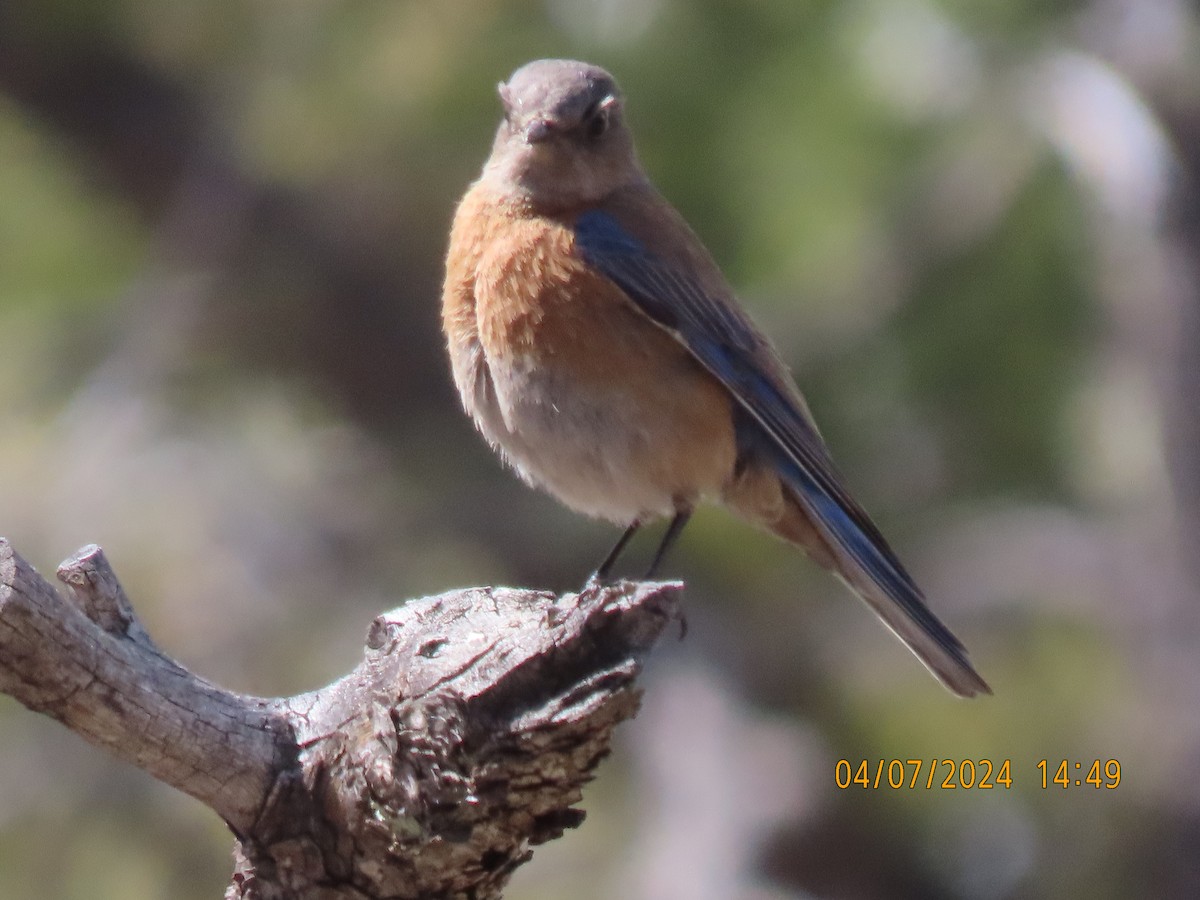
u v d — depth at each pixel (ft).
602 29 45.32
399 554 49.49
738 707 52.95
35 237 53.11
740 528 50.60
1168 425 47.52
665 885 47.85
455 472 54.24
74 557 22.21
